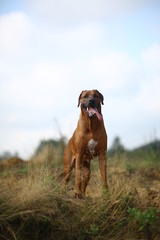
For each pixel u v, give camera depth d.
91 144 6.38
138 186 7.23
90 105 6.23
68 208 5.32
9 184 6.03
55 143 12.08
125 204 5.52
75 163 7.00
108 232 5.08
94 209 5.32
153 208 5.16
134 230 5.02
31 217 4.95
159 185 8.02
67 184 6.79
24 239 4.75
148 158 11.01
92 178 7.89
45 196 5.20
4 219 4.77
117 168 8.71
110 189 5.73
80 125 6.46
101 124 6.39
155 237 4.86
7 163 10.66
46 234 4.93
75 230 5.00
